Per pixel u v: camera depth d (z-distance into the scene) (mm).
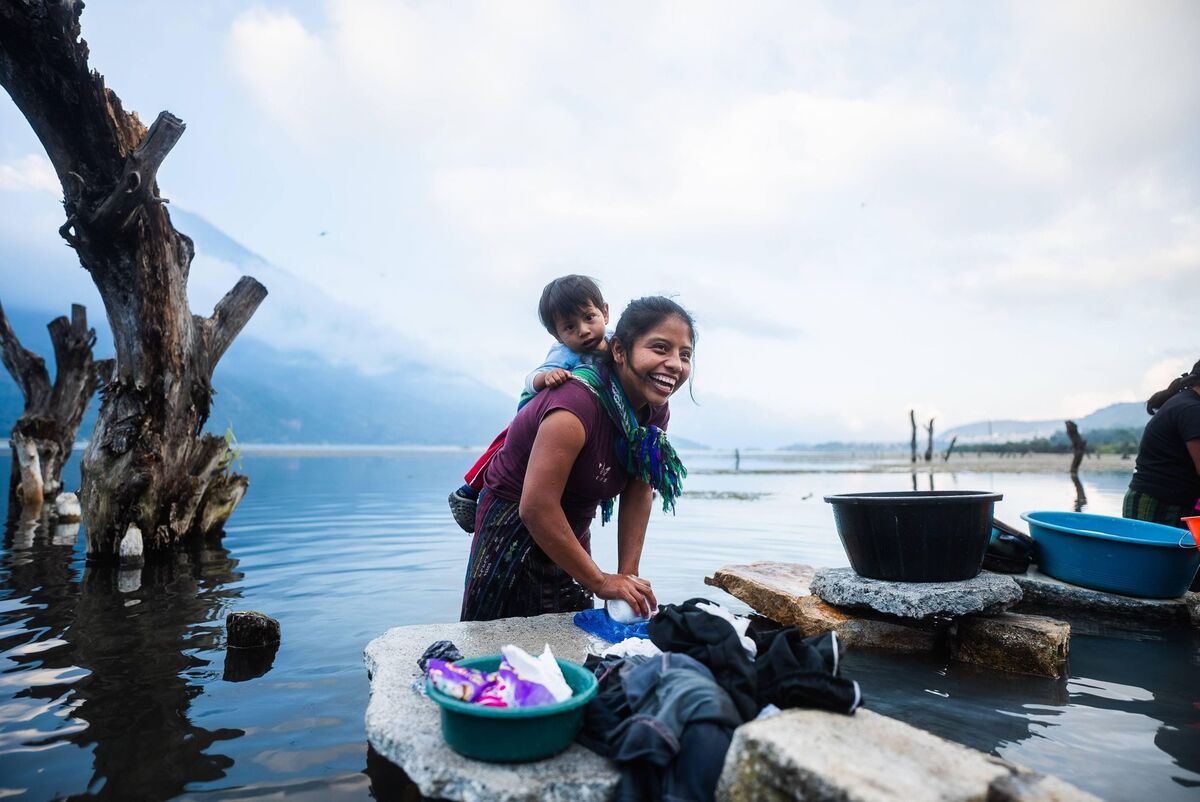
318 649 3910
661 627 2623
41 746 2650
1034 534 5070
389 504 12711
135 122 6922
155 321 7246
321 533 8688
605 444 3307
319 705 3088
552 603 3570
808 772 1635
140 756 2574
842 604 4148
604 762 2070
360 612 4734
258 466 30578
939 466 39344
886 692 3281
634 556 3664
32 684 3332
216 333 8227
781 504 13562
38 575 6090
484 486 3826
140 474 6984
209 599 5129
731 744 1896
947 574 3971
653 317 3229
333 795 2299
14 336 13578
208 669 3561
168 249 7309
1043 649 3578
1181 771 2424
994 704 3113
